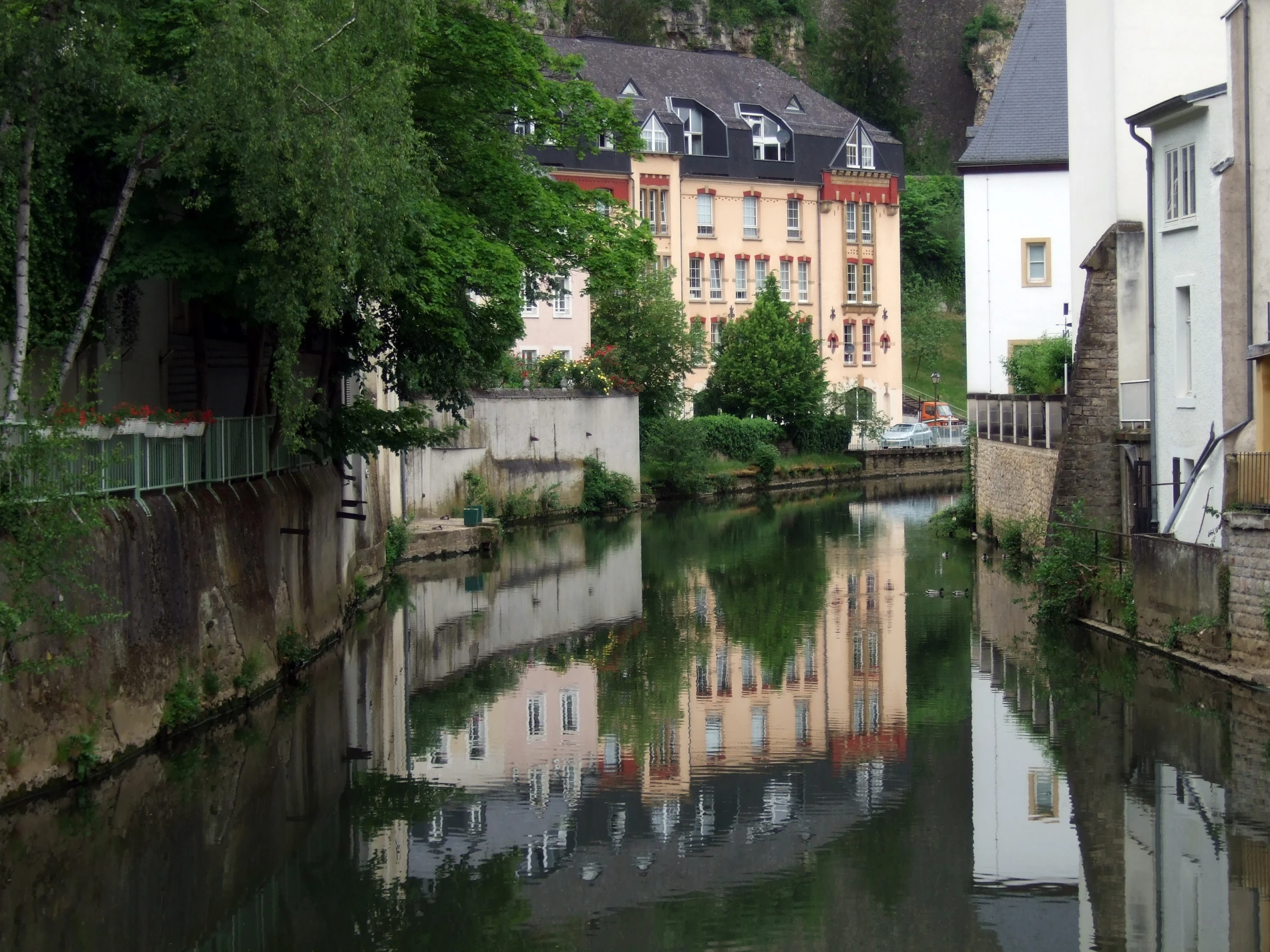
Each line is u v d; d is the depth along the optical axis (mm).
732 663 27062
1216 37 32375
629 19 109812
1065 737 20922
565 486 57938
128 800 18109
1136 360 31578
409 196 21344
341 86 18672
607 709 23734
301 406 20453
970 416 47406
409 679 25906
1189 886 15328
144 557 19453
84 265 21406
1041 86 46969
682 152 82000
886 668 26141
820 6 127562
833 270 87750
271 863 16578
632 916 15156
